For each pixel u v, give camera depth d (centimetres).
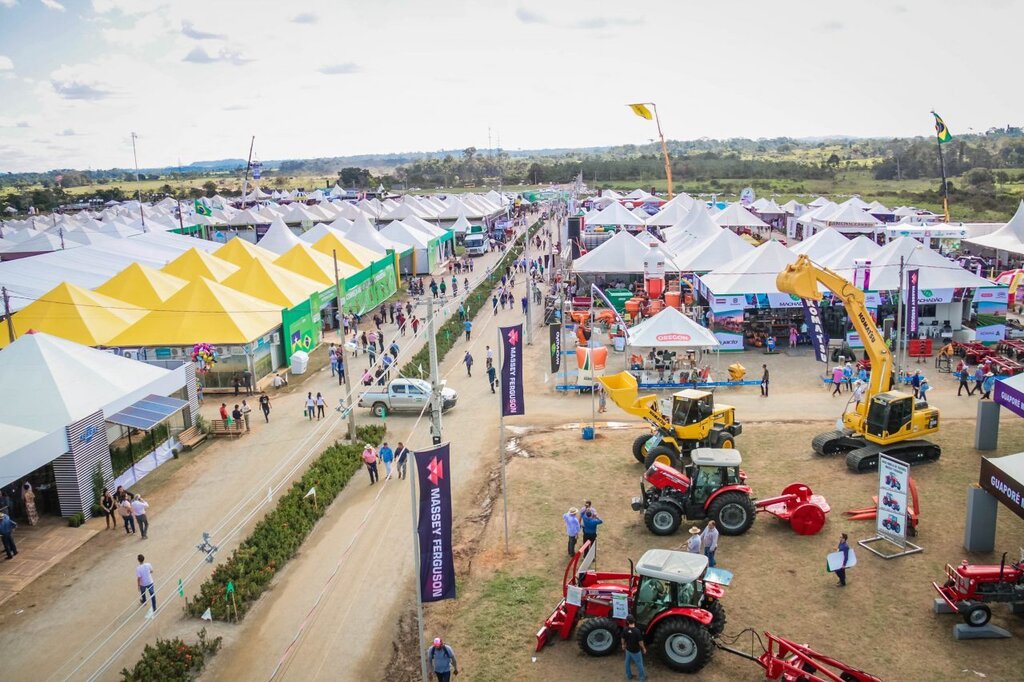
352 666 1602
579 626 1552
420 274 6981
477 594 1831
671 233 6506
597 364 3512
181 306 3728
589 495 2347
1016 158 17412
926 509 2108
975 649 1498
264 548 2066
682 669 1462
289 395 3634
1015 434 2686
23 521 2361
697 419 2395
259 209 9988
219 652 1670
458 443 2898
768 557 1903
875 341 2488
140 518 2239
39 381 2492
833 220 7100
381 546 2122
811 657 1380
